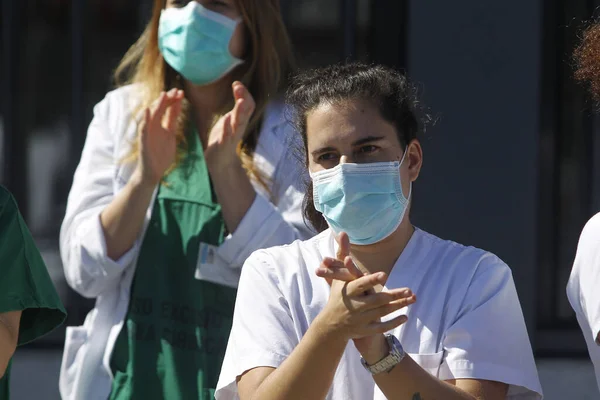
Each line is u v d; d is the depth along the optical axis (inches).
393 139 352.5
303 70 488.7
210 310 450.0
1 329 365.4
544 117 756.6
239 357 351.3
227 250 446.6
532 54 688.4
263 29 478.9
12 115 805.9
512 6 687.7
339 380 348.2
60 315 386.0
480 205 695.7
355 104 349.7
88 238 456.4
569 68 749.9
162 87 493.7
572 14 745.6
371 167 348.2
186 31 467.5
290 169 462.0
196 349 445.1
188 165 468.8
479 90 691.4
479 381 336.8
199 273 448.1
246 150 470.0
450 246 364.5
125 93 498.0
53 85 851.4
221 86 484.4
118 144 479.5
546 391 716.0
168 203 462.3
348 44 744.3
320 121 351.6
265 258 368.2
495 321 346.6
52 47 844.6
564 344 756.6
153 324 450.9
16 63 808.9
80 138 784.3
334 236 368.2
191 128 477.7
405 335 347.3
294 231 456.8
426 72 691.4
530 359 352.2
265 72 478.9
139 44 522.3
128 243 455.8
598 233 357.7
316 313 352.2
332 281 323.3
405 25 722.2
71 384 458.9
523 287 701.9
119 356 452.4
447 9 689.0
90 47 820.0
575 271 367.6
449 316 347.6
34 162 888.9
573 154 762.2
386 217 352.2
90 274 457.7
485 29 689.0
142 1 825.5
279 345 347.6
